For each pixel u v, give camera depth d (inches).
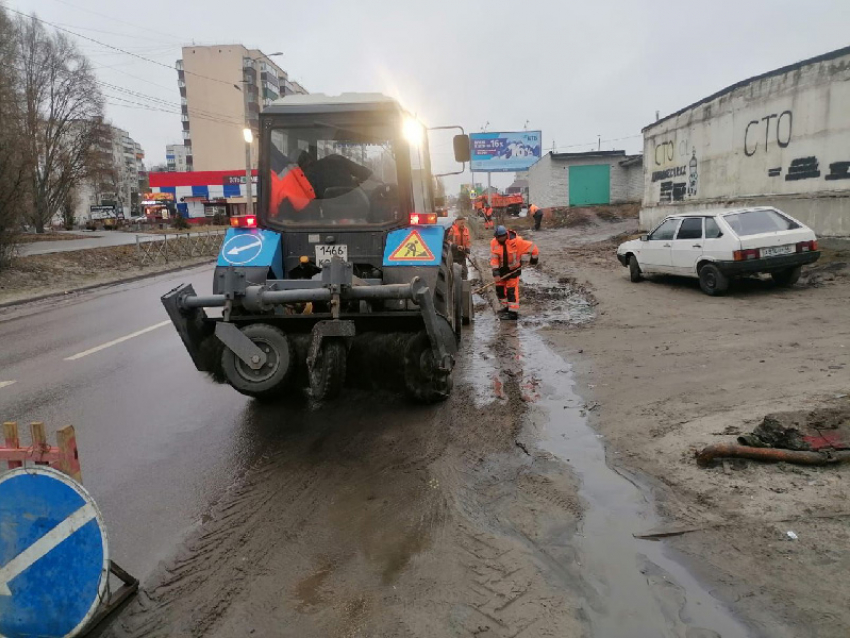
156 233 1748.3
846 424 163.5
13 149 744.3
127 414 235.5
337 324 189.8
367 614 112.0
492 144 2123.5
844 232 528.1
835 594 108.2
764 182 644.1
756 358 258.5
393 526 142.7
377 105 231.1
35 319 498.3
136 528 148.1
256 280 217.6
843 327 302.8
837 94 530.9
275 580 124.1
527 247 402.0
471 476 167.3
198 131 3351.4
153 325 442.3
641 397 221.8
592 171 1676.9
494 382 256.2
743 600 109.3
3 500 102.2
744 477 151.7
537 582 118.6
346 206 235.8
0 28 1224.8
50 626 103.5
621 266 647.8
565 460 174.2
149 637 109.0
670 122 887.7
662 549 127.5
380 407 228.1
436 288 235.9
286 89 3875.5
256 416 225.8
